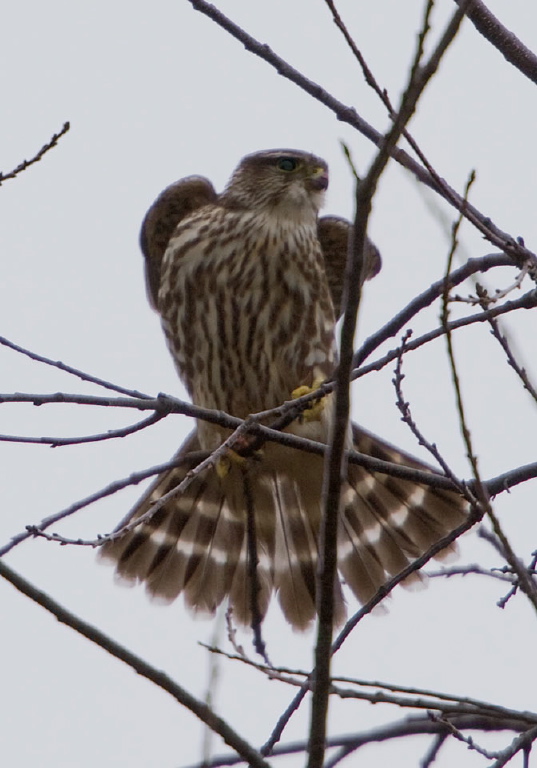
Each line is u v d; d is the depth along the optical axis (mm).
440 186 7934
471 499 7398
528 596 5996
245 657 6820
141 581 11438
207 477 11406
